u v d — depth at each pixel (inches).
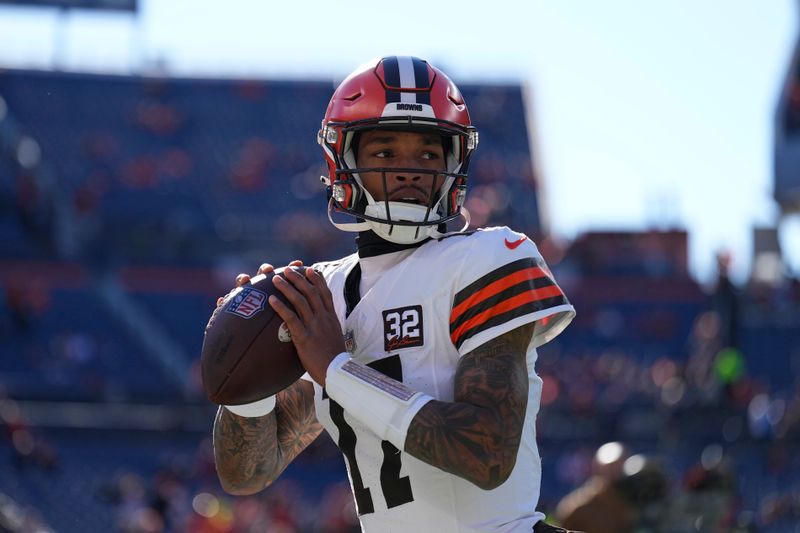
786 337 2534.5
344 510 1715.1
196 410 2220.7
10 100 3302.2
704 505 774.5
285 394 390.3
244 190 3095.5
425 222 352.2
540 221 3100.4
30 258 2674.7
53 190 3016.7
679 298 2677.2
